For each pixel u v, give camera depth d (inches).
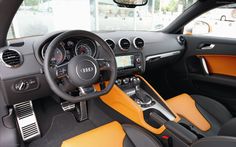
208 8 76.4
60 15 104.9
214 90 79.0
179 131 50.7
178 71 90.2
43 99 74.2
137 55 71.2
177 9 85.6
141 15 105.0
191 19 83.6
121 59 68.0
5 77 48.4
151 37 77.9
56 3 103.7
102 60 49.9
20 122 63.0
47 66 43.0
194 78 84.1
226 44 71.8
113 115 68.7
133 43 69.5
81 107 72.3
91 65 46.5
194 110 67.4
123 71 69.1
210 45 77.2
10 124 58.7
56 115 74.4
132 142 51.9
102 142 49.3
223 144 32.9
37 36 57.4
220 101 77.7
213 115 66.1
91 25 108.9
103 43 50.1
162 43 78.2
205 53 78.1
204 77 80.0
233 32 76.8
